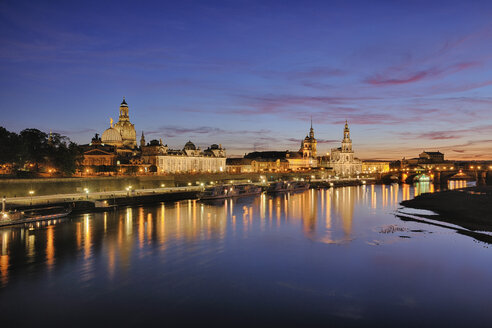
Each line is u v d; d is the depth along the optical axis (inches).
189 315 1806.1
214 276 2317.9
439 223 3978.8
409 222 4119.1
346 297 2006.6
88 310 1851.6
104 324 1718.8
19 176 5940.0
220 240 3267.7
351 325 1715.1
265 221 4298.7
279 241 3223.4
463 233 3452.3
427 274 2335.1
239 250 2920.8
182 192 7071.9
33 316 1788.9
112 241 3198.8
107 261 2608.3
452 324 1721.2
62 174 6766.7
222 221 4286.4
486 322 1737.2
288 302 1947.6
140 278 2273.6
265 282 2218.3
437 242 3110.2
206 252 2861.7
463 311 1843.0
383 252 2824.8
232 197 7608.3
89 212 5002.5
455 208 4975.4
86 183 6363.2
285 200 7003.0
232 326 1705.2
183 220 4350.4
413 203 5940.0
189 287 2139.5
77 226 3890.3
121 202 5826.8
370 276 2309.3
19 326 1696.6
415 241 3154.5
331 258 2687.0
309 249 2942.9
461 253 2765.7
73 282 2201.0
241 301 1957.4
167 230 3705.7
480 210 4675.2
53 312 1829.5
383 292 2068.2
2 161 5639.8
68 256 2721.5
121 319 1764.3
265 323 1733.5
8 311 1834.4
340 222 4195.4
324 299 1982.0
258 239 3302.2
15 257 2687.0
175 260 2645.2
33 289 2091.5
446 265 2500.0
